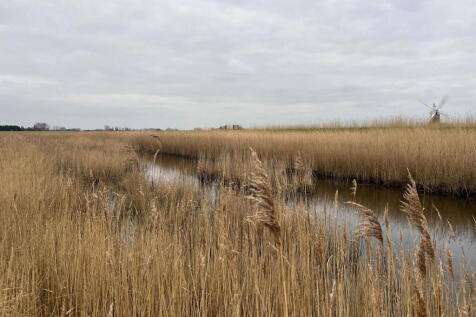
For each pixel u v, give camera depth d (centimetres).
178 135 2653
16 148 1609
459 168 999
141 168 1440
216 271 360
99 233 439
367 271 338
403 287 325
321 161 1453
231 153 1789
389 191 1101
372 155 1256
